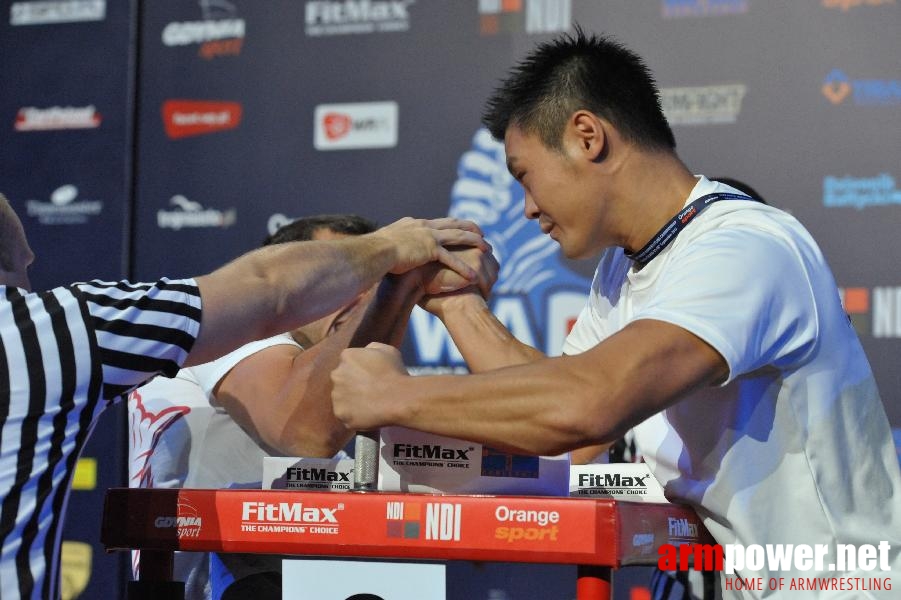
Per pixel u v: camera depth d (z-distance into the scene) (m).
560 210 2.51
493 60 5.82
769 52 5.45
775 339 2.17
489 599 4.90
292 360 3.19
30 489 2.06
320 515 2.04
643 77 2.53
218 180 6.12
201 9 6.19
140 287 2.21
